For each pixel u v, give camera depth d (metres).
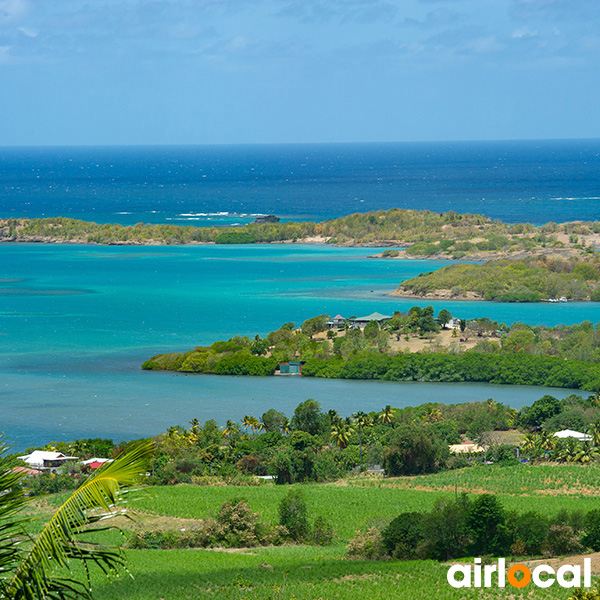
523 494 131.12
